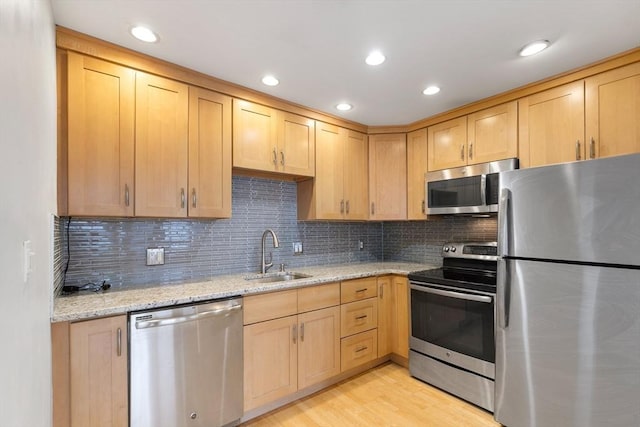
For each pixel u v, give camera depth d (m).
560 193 1.70
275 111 2.58
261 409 2.18
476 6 1.50
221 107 2.28
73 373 1.48
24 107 0.83
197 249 2.48
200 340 1.85
